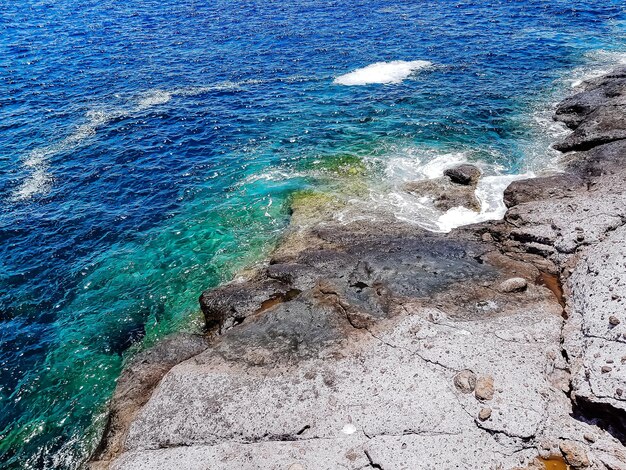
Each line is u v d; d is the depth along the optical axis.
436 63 39.12
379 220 20.86
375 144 27.66
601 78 32.28
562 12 50.91
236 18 54.25
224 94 35.16
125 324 17.55
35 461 13.34
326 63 40.28
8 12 58.06
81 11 58.97
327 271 17.38
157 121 31.28
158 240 21.41
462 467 10.47
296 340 14.23
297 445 11.29
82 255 20.70
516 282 15.32
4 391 15.35
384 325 14.22
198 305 18.02
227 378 13.20
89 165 26.67
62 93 35.59
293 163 26.36
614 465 10.21
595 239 16.41
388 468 10.55
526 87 33.94
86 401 14.85
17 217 22.73
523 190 20.86
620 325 12.53
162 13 57.44
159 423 12.29
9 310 18.22
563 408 11.48
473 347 13.02
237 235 21.41
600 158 21.89
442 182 23.30
